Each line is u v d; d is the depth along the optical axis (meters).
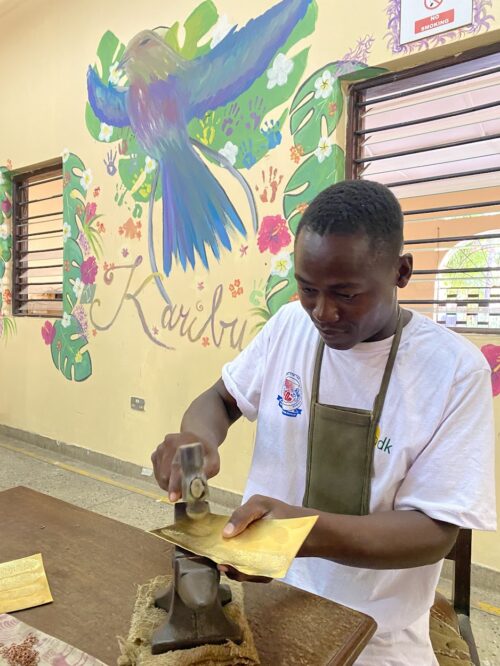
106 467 3.68
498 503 2.13
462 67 2.22
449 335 0.92
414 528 0.78
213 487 3.01
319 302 0.79
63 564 0.93
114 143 3.49
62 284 4.02
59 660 0.67
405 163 3.64
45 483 3.38
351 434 0.93
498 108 2.85
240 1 2.77
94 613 0.78
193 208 3.09
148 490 3.27
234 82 2.83
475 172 2.18
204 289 3.07
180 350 3.22
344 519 0.74
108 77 3.49
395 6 2.25
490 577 2.16
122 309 3.52
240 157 2.84
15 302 4.41
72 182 3.81
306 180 2.60
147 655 0.65
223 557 0.64
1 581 0.87
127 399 3.53
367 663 0.88
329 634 0.73
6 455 3.97
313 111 2.55
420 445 0.88
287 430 1.03
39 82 4.02
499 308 2.26
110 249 3.58
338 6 2.42
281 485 1.03
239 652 0.66
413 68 2.30
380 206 0.77
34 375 4.18
